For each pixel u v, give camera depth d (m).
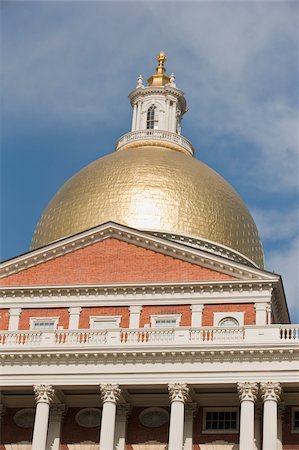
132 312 78.44
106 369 71.94
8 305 80.38
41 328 79.25
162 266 79.75
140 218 84.69
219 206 87.50
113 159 90.00
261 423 70.69
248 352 70.38
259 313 76.81
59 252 81.44
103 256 80.88
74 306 79.50
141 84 102.75
